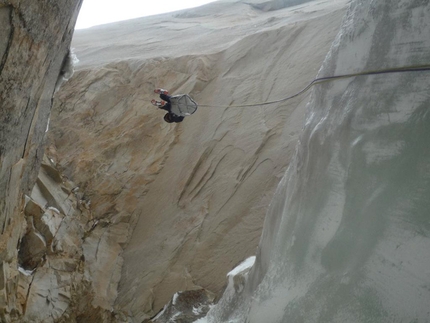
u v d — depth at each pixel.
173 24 25.55
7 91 3.87
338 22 12.45
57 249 9.04
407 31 2.68
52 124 15.30
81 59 19.88
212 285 9.20
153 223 11.91
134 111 14.80
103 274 10.45
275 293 3.34
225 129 12.44
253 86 13.15
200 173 11.95
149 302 9.76
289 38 13.75
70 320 7.96
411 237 2.25
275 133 11.06
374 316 2.28
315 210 3.17
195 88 14.47
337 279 2.65
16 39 3.59
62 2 4.37
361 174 2.76
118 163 13.66
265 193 10.00
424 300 2.04
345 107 3.14
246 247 9.34
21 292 6.85
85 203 12.64
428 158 2.33
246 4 26.80
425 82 2.47
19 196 6.08
